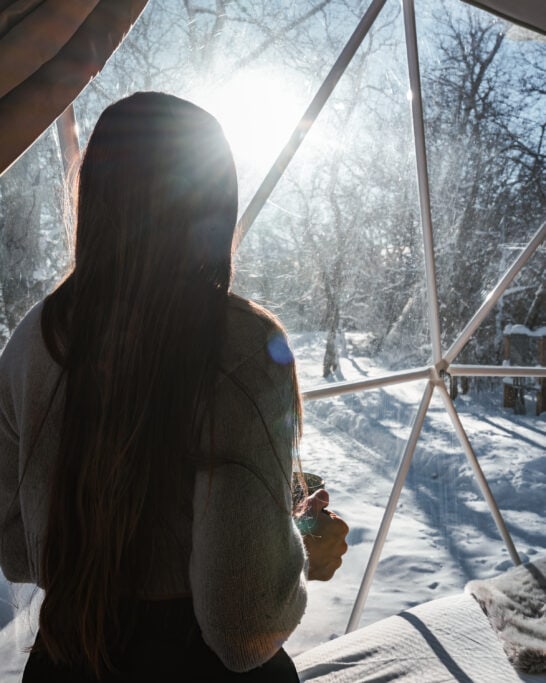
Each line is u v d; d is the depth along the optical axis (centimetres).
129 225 92
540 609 273
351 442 406
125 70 258
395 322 374
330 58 300
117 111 96
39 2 154
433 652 240
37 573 99
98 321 93
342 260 339
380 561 432
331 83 271
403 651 240
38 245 258
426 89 356
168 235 92
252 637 83
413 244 364
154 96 97
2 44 149
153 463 88
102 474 90
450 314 418
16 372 100
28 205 253
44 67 158
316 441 399
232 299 96
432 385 352
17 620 240
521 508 512
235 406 86
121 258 92
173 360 88
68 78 160
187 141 94
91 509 91
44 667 104
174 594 94
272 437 87
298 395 96
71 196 117
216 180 96
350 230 337
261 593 82
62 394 95
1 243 250
